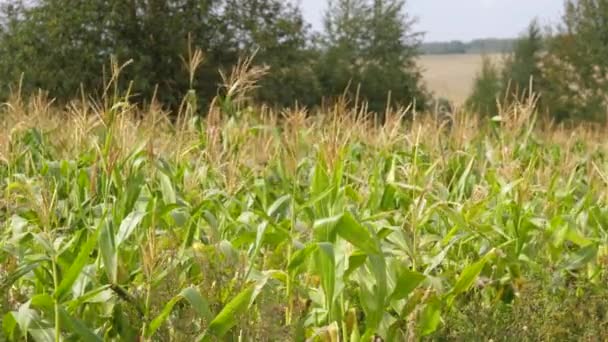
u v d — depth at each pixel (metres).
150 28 39.09
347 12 56.25
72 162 7.32
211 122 7.00
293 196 5.51
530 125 10.11
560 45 54.06
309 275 5.21
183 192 6.62
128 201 5.52
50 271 4.90
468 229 5.89
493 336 5.29
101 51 38.78
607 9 53.62
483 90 52.09
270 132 8.54
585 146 14.77
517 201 6.50
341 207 5.26
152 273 4.34
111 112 5.54
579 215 7.29
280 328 4.48
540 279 6.10
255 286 4.36
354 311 4.96
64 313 4.13
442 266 6.45
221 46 40.41
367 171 8.23
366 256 4.74
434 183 7.32
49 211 4.50
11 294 4.78
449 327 5.33
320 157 5.57
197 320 4.43
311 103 43.16
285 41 42.12
